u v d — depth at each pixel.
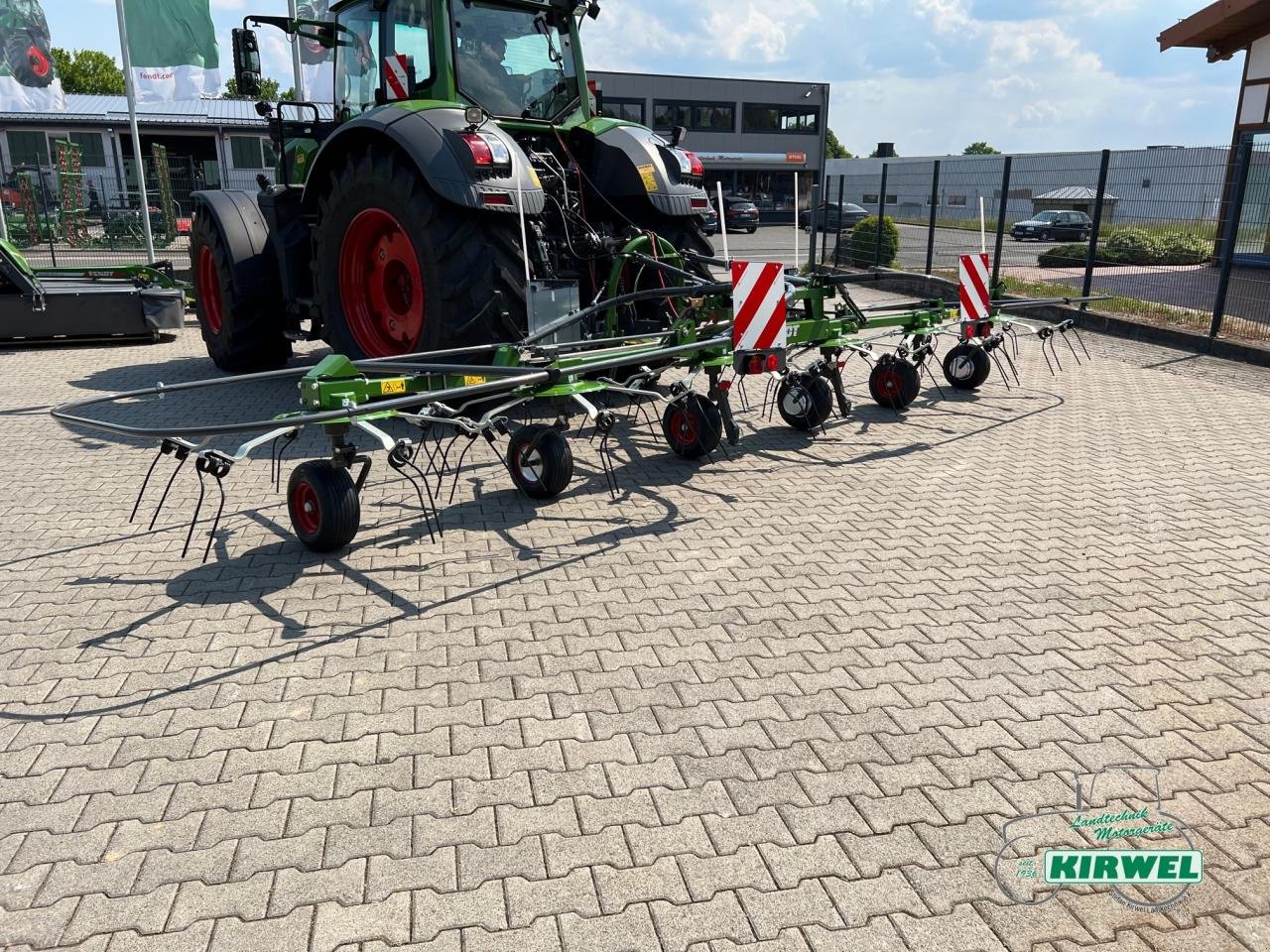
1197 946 2.18
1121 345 10.31
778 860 2.44
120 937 2.17
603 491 5.38
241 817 2.59
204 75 14.43
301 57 12.72
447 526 4.81
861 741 2.95
